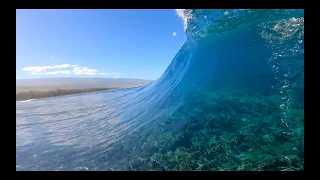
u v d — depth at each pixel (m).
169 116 5.02
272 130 3.76
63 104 9.88
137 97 8.71
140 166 3.40
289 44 5.07
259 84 5.04
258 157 3.24
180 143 3.92
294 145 3.35
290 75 4.73
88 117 6.88
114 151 4.01
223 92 5.33
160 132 4.43
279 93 4.59
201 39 6.92
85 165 3.53
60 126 5.96
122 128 5.23
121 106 7.90
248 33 5.85
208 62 6.38
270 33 5.45
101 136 4.86
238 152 3.44
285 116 4.00
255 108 4.43
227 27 6.16
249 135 3.76
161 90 7.45
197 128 4.25
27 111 8.38
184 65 7.33
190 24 6.80
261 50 5.50
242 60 5.74
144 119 5.45
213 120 4.37
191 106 5.11
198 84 5.97
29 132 5.44
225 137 3.85
